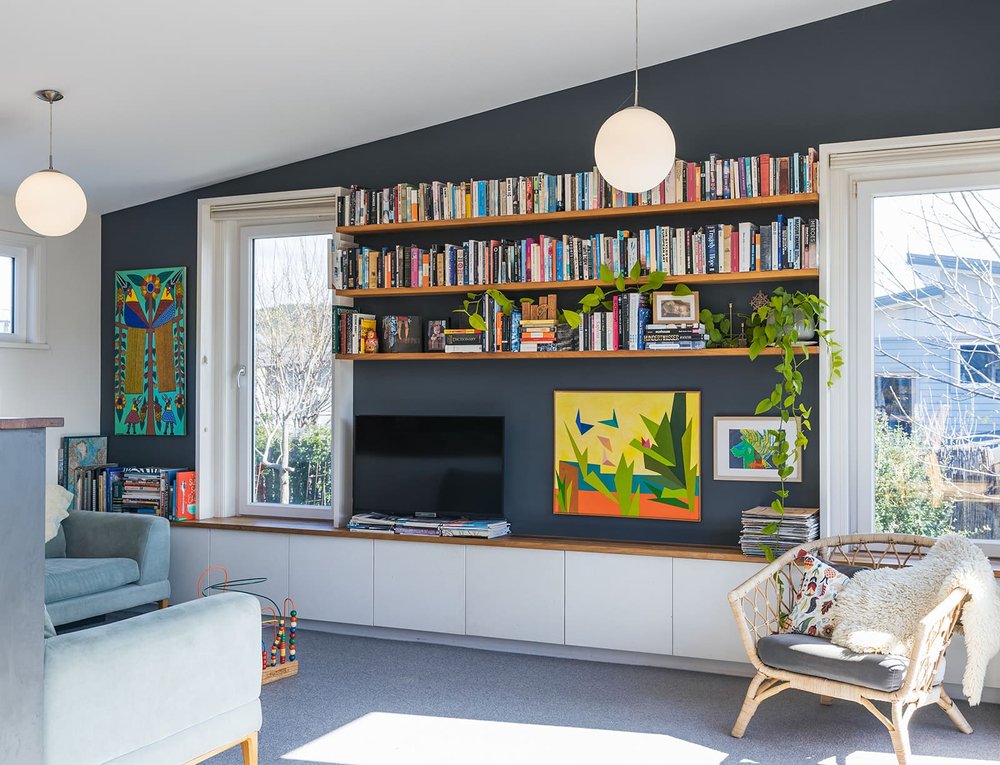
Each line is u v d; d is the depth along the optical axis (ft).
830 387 15.23
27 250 19.72
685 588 15.17
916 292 15.10
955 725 12.69
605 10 14.16
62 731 8.68
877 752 11.79
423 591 16.96
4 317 19.30
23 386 19.40
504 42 14.92
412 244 18.52
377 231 18.20
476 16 13.92
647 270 15.94
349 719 13.02
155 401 20.59
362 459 18.12
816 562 13.07
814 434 15.58
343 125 17.63
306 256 19.51
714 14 14.79
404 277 17.75
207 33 13.50
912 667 10.71
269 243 19.86
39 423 8.53
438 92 16.63
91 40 13.34
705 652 15.03
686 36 15.55
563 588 15.96
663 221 16.61
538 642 16.25
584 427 17.10
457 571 16.71
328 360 19.27
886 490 15.28
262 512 19.75
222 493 19.88
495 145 17.76
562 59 15.88
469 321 17.31
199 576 18.79
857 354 15.31
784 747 11.97
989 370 14.69
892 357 15.24
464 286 17.16
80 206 14.78
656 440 16.58
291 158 19.04
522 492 17.56
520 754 11.73
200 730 10.09
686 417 16.40
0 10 12.33
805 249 15.06
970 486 14.79
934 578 12.03
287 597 17.70
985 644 11.68
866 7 15.26
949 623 11.45
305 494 19.48
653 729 12.64
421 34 14.30
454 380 18.13
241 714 10.64
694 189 15.64
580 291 17.07
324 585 17.71
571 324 16.33
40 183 14.44
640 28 14.98
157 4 12.52
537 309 16.75
